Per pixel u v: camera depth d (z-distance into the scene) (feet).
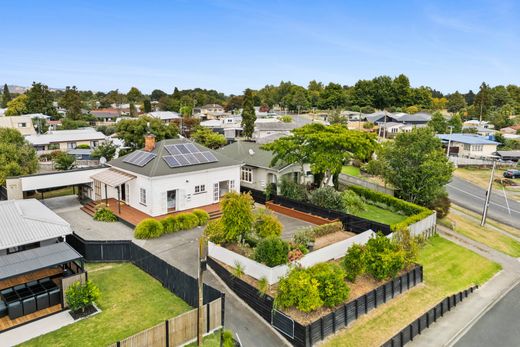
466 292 80.07
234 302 67.41
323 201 114.42
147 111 483.10
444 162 126.41
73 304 59.00
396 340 58.75
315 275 63.87
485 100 455.63
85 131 264.93
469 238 113.50
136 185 107.76
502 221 134.92
